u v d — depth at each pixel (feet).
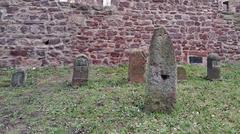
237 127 18.48
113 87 26.89
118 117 19.44
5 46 35.14
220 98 24.06
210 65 31.48
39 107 21.84
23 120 19.95
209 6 42.01
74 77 27.86
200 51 41.16
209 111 20.90
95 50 37.63
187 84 28.58
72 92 25.31
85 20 37.63
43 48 36.17
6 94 25.70
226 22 42.70
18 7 35.88
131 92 24.84
